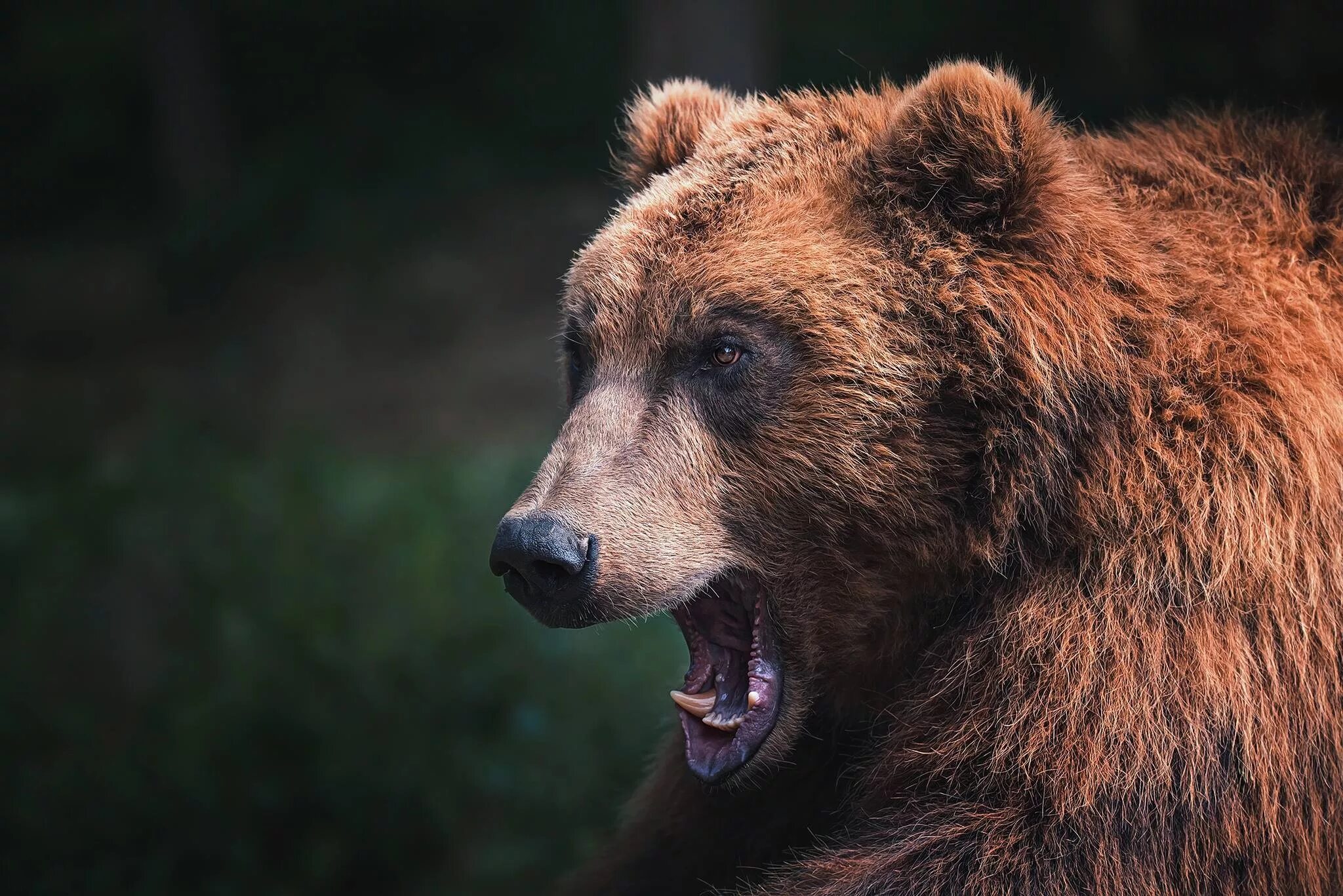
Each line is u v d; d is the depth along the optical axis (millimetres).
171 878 10281
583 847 10023
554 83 39938
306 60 44562
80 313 40094
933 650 6230
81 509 19031
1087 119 26594
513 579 6242
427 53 43219
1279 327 5965
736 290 6164
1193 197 6531
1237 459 5727
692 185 6645
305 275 37781
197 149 43562
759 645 6516
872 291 6109
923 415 6066
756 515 6281
